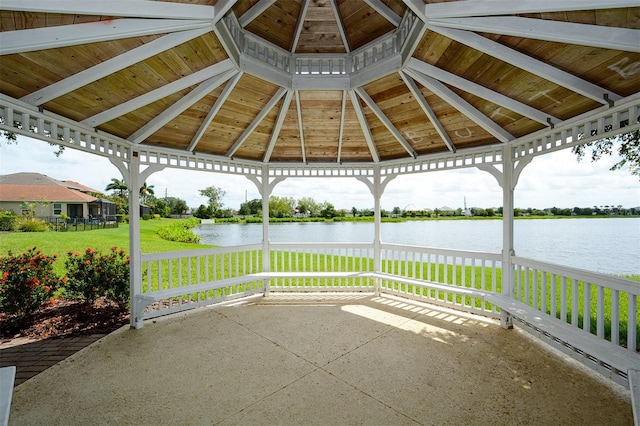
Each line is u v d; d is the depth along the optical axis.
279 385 2.60
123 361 3.02
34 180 23.56
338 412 2.25
